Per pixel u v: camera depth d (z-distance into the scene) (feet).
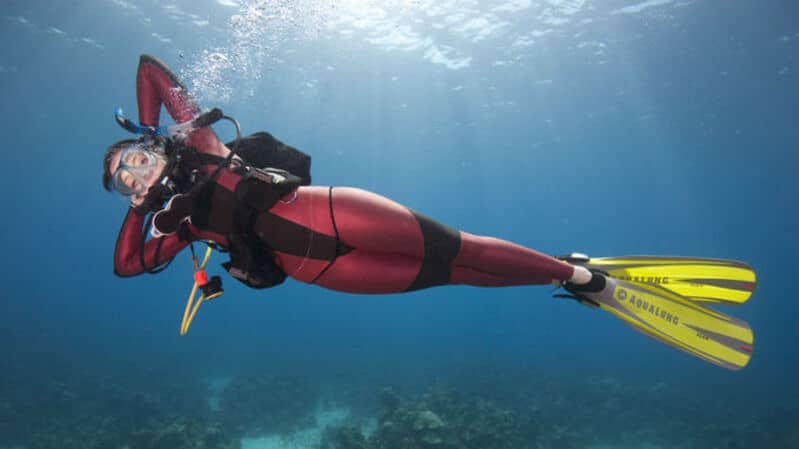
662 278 8.91
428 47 90.84
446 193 245.65
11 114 115.65
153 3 75.51
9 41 84.28
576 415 64.28
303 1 74.43
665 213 296.30
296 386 77.51
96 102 111.24
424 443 42.29
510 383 84.33
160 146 5.84
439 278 6.97
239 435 57.62
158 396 75.41
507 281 7.66
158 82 6.31
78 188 209.15
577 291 8.16
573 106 120.67
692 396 79.25
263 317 280.31
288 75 99.14
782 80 103.60
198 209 5.94
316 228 6.04
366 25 82.07
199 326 210.38
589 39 89.25
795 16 81.00
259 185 5.86
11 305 281.33
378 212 6.12
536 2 77.97
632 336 196.24
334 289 6.61
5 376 80.79
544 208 291.38
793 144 145.18
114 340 148.56
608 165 183.01
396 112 124.57
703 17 82.12
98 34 83.66
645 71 101.45
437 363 110.22
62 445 49.14
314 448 50.88
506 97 115.03
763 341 195.31
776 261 405.80
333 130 139.64
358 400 72.90
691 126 134.00
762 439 54.90
